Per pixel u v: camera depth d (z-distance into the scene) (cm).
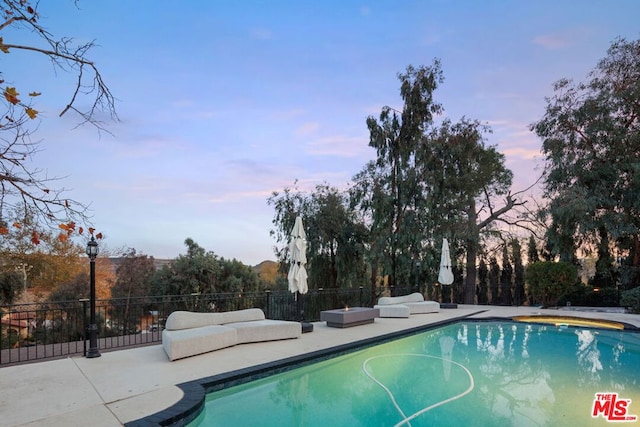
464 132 1794
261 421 424
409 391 528
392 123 1816
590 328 1042
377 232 1756
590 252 1650
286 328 816
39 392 465
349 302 1590
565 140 1614
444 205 1778
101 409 410
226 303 1278
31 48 287
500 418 434
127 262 2222
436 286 1856
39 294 1592
